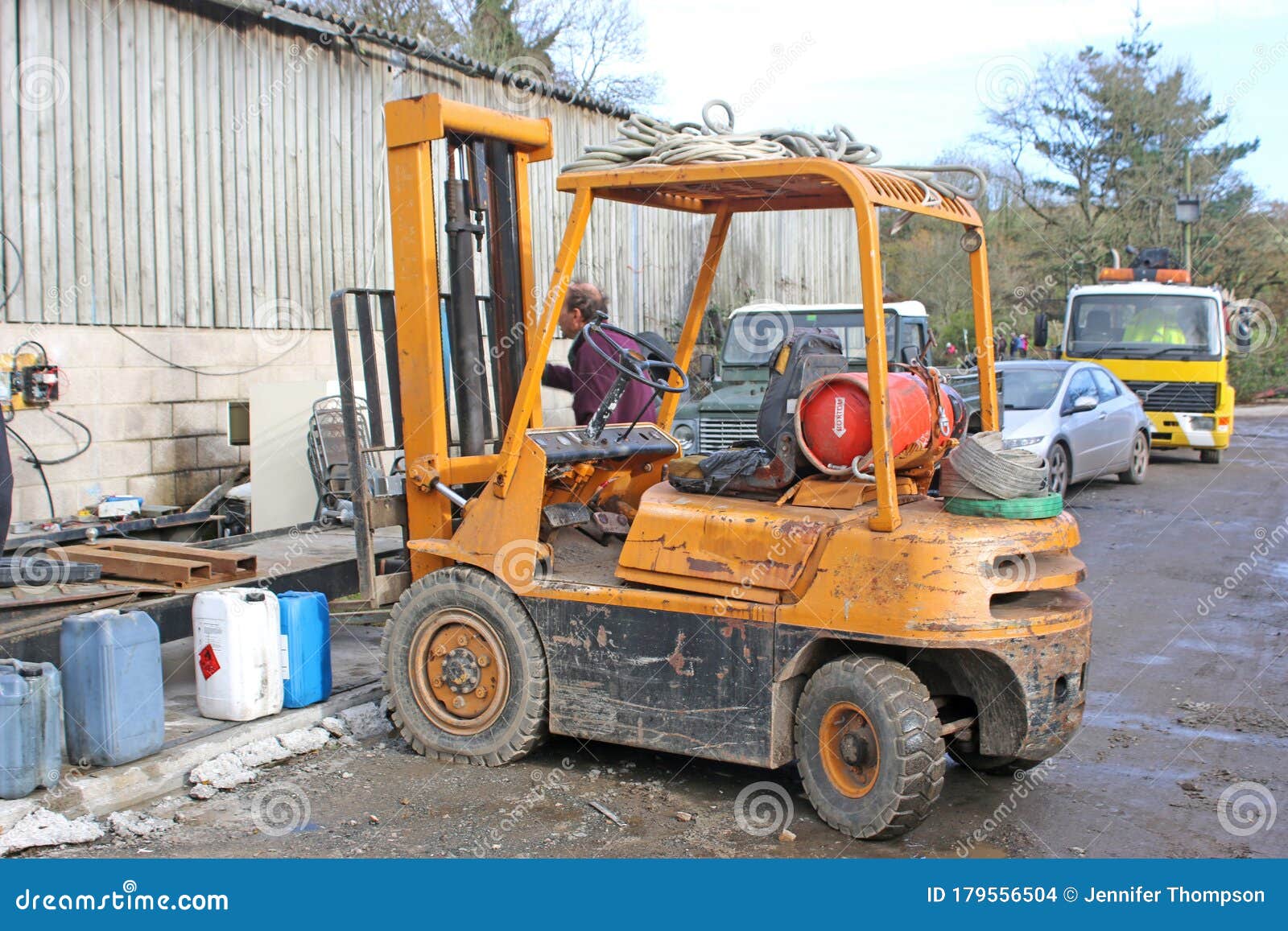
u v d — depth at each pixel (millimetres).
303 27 10781
